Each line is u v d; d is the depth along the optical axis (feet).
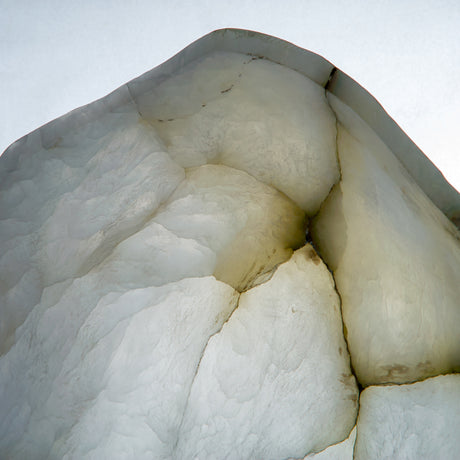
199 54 9.21
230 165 8.82
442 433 7.67
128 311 8.36
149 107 9.15
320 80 8.79
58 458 7.97
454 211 7.99
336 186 8.54
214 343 8.23
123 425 8.02
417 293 8.05
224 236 8.57
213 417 8.03
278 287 8.37
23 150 9.25
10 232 8.81
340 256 8.40
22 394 8.25
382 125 8.41
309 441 7.88
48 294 8.52
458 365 7.82
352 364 8.07
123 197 8.83
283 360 8.14
